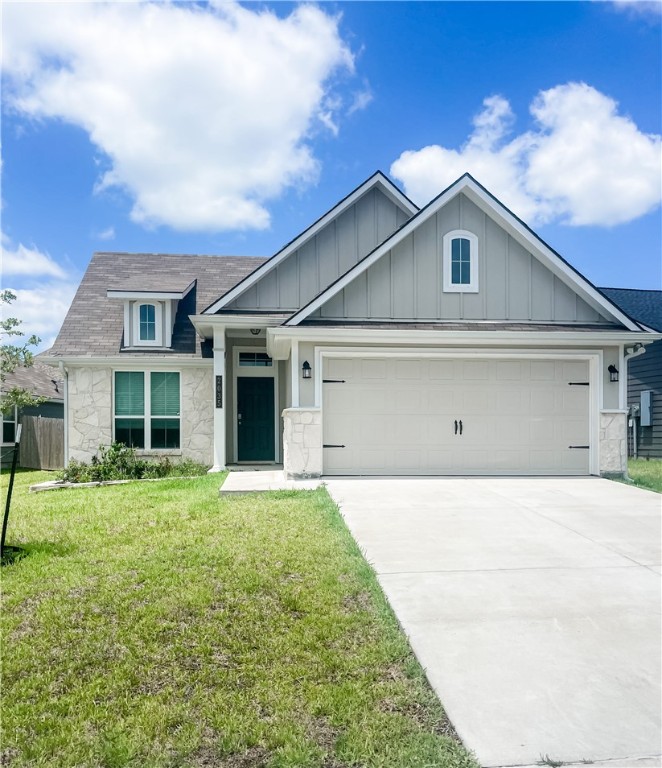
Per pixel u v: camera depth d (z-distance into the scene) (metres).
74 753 2.77
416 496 8.89
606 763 2.65
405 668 3.54
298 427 10.79
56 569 5.43
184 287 14.36
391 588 4.89
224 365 12.55
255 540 6.25
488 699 3.19
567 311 11.70
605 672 3.50
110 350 14.05
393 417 11.13
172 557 5.70
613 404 11.34
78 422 13.84
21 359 8.45
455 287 11.48
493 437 11.27
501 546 6.15
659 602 4.61
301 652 3.76
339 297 11.27
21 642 3.96
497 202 11.34
